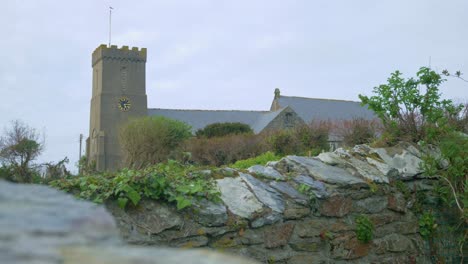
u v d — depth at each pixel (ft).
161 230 14.55
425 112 21.29
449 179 19.01
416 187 19.34
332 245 17.08
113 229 2.86
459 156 18.71
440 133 20.70
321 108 179.22
